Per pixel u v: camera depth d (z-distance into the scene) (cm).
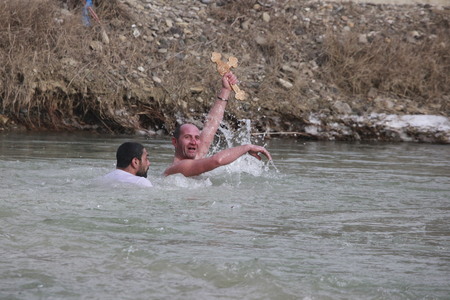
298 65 2898
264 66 2869
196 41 2914
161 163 1711
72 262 765
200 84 2712
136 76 2673
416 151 2208
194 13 3067
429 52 3008
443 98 2847
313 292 687
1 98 2531
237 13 3094
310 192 1299
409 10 3275
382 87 2867
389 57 2941
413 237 941
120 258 782
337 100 2736
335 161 1862
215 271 740
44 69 2580
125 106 2595
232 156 1392
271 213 1079
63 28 2744
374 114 2661
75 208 1045
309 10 3181
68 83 2566
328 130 2588
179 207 1093
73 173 1435
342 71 2870
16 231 886
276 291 684
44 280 704
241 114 2609
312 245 877
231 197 1210
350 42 2970
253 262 770
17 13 2702
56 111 2556
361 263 796
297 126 2608
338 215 1084
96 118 2567
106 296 663
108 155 1839
